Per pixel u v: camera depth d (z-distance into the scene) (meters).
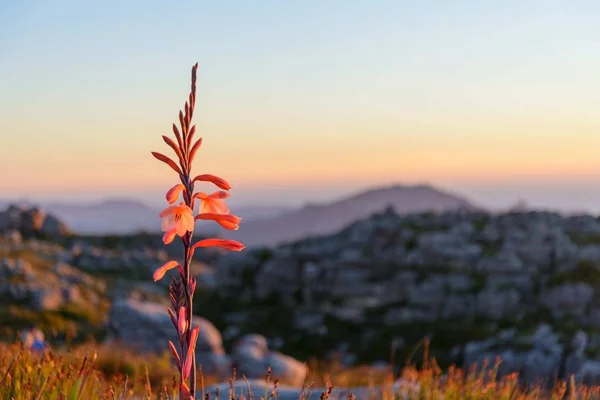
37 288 71.62
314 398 6.04
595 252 104.88
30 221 143.00
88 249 134.50
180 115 2.53
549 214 128.38
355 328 99.38
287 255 123.06
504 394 6.68
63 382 4.82
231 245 2.55
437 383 6.68
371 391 6.54
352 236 128.75
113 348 14.77
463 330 89.00
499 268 102.56
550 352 49.84
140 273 127.25
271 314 111.56
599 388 6.52
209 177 2.58
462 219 132.50
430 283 104.25
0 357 6.08
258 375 23.16
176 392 4.48
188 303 2.49
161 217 2.49
